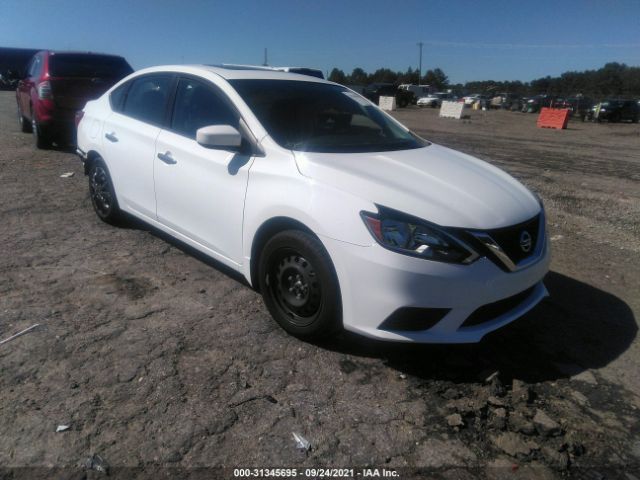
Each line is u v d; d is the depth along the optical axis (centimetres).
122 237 508
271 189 337
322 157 342
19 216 554
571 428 276
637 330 386
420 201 302
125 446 243
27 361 299
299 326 333
